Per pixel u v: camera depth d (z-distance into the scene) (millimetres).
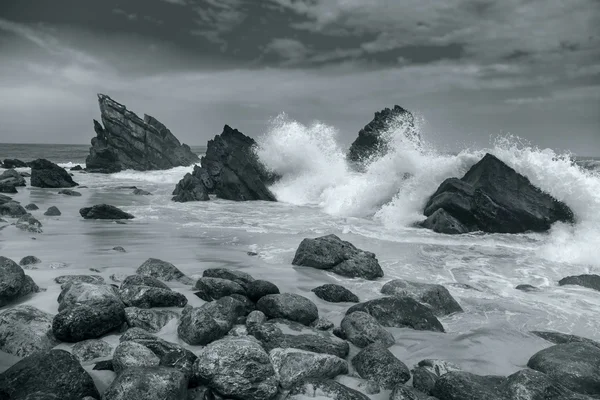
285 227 13875
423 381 4574
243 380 4277
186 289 7039
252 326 5559
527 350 5547
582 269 9883
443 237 13133
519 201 14141
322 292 7328
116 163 38469
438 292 7195
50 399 3818
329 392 4176
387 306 6371
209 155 24578
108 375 4445
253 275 8414
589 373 4727
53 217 14086
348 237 12656
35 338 4914
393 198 16406
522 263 10305
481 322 6562
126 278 6773
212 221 14742
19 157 59781
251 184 21781
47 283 6863
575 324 6594
